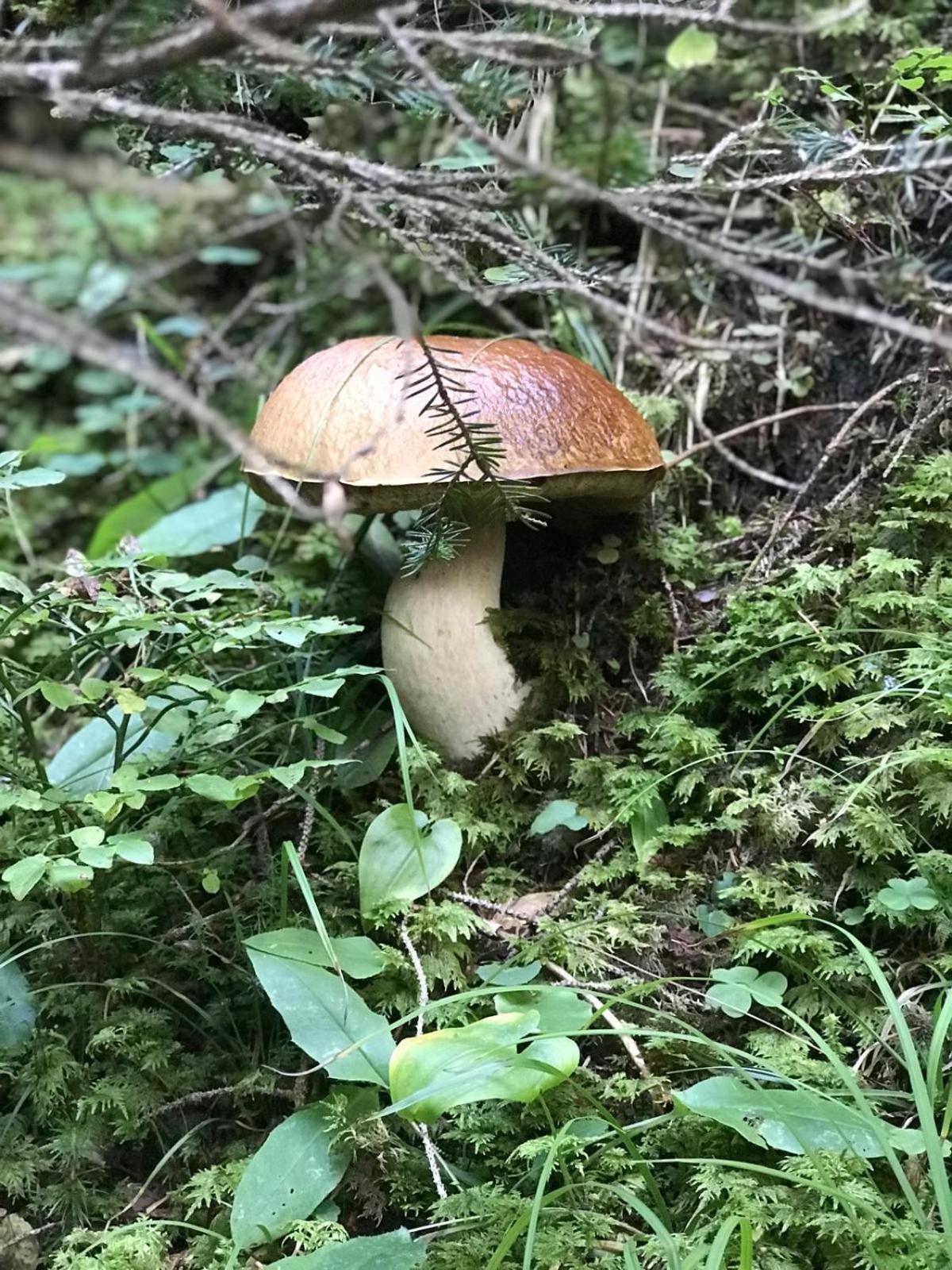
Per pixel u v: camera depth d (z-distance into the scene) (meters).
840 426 0.59
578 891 0.49
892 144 0.37
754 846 0.49
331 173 0.35
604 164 0.32
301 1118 0.41
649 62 0.44
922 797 0.46
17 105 0.46
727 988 0.43
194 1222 0.42
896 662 0.49
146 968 0.48
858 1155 0.38
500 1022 0.40
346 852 0.51
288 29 0.31
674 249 0.37
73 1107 0.44
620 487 0.50
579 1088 0.40
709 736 0.51
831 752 0.49
